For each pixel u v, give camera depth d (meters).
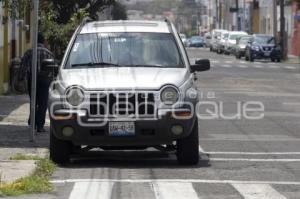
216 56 144.25
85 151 27.06
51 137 25.25
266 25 179.75
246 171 24.70
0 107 44.28
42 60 32.00
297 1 123.94
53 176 23.47
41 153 27.48
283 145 31.34
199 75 81.94
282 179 23.23
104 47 27.02
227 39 150.88
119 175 23.69
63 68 26.31
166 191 20.97
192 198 19.97
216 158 27.61
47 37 58.84
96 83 24.34
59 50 59.91
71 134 24.27
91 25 28.45
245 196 20.36
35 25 29.97
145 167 25.42
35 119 33.22
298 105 50.09
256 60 124.50
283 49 125.31
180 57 26.83
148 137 24.12
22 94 53.50
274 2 133.62
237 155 28.47
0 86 51.88
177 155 25.64
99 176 23.47
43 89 32.84
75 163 26.23
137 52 26.83
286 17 157.62
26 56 33.28
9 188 20.67
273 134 35.12
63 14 66.50
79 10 62.00
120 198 19.95
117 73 25.14
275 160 27.23
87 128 24.03
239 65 107.44
